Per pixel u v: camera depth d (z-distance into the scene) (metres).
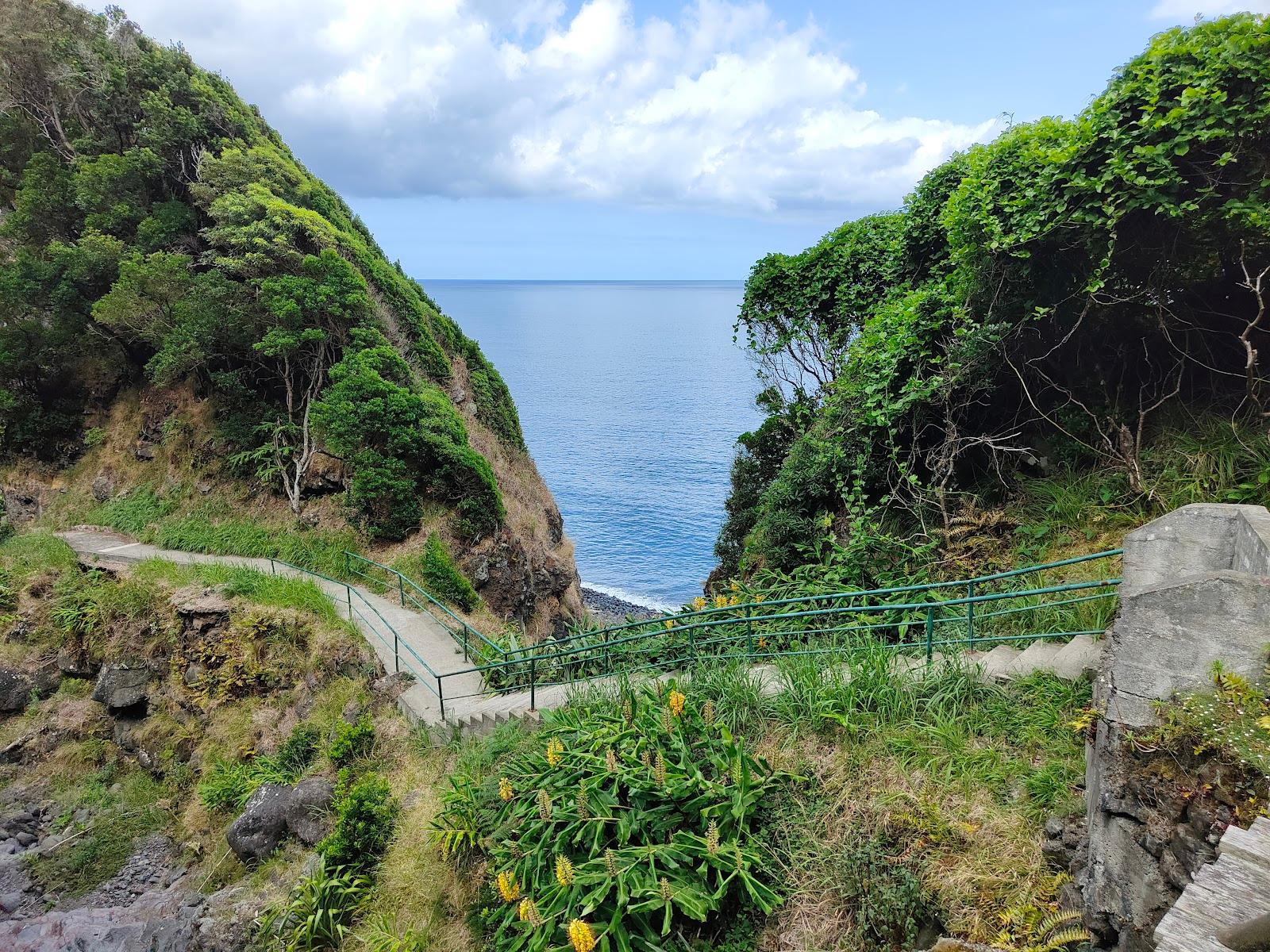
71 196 21.86
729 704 6.88
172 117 22.09
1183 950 2.42
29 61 22.44
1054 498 8.30
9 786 15.00
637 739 6.49
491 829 7.05
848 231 14.44
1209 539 4.71
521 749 8.10
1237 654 3.47
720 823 5.58
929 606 6.39
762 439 15.48
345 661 13.12
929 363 9.58
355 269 20.83
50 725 16.03
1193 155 6.74
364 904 7.79
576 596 27.47
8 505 21.70
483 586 19.27
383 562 17.94
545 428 71.69
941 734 5.68
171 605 15.63
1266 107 6.07
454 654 13.41
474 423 25.44
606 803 5.89
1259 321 6.88
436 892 7.19
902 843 5.07
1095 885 3.92
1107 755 3.90
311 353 20.47
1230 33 6.30
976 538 8.59
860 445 10.32
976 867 4.66
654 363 126.00
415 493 19.06
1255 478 6.70
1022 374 8.97
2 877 12.29
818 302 14.36
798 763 6.04
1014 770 5.18
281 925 8.13
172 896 10.92
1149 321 8.02
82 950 9.96
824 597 7.42
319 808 10.02
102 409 23.78
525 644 13.96
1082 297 8.06
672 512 47.84
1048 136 7.80
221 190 21.16
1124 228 7.43
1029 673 5.98
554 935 5.38
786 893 5.21
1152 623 3.71
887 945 4.64
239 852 10.74
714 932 5.24
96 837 13.11
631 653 10.15
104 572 18.36
